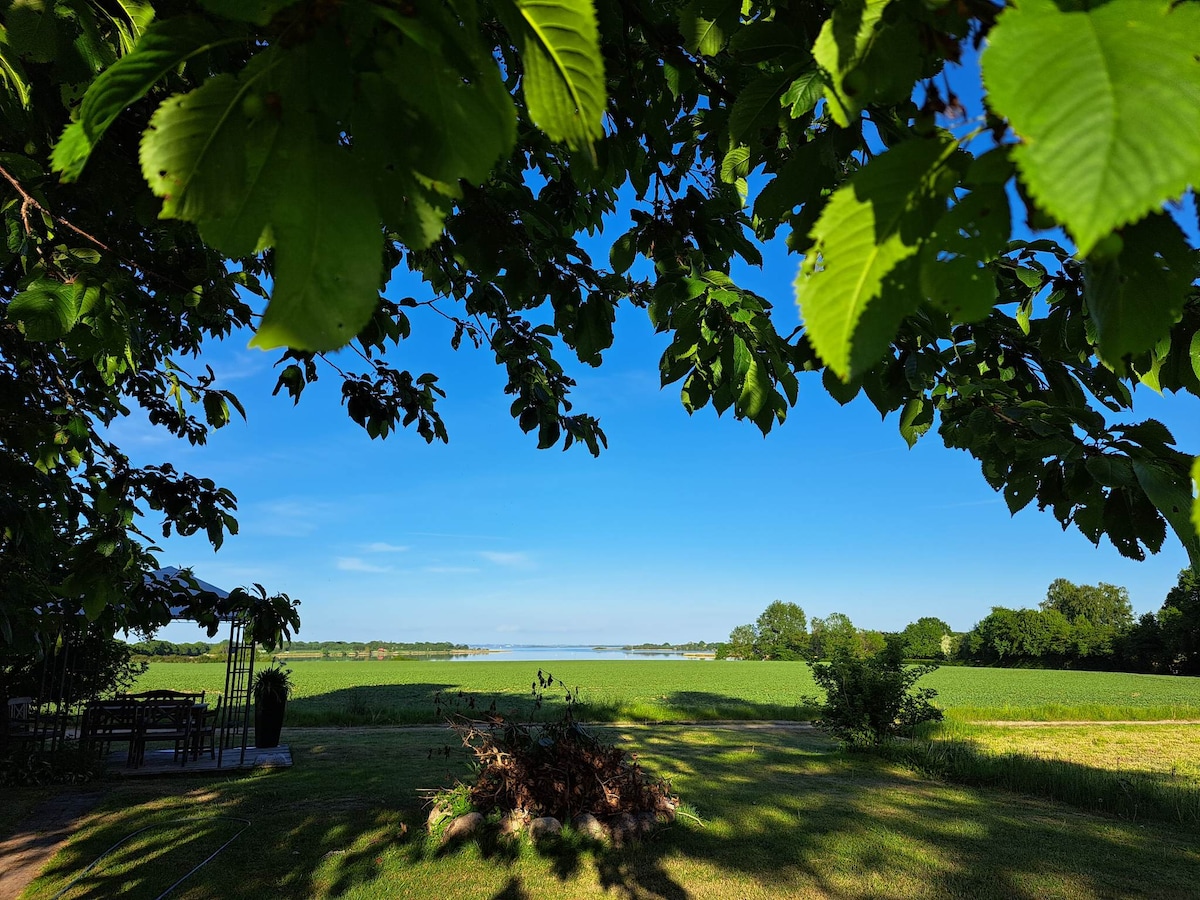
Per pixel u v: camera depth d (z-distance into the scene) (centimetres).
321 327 39
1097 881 625
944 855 685
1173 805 875
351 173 42
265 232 41
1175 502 91
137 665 1511
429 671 5203
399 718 1867
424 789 810
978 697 3138
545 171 277
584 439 439
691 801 872
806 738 1605
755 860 653
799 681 3962
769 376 177
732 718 2036
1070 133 23
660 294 178
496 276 204
